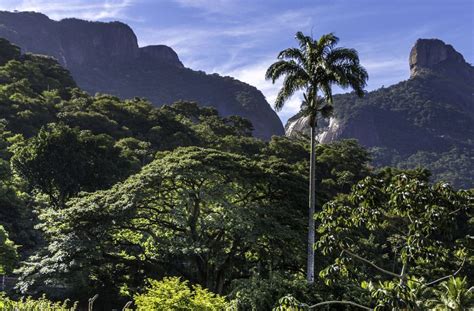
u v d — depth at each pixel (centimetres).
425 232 1453
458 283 1681
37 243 5369
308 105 3130
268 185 3503
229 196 3322
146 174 3341
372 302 2203
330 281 1633
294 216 3359
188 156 3525
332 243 1602
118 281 3422
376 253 4488
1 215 5266
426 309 1631
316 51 3106
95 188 6044
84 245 3091
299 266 3366
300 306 1452
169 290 1628
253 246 3234
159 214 3422
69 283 3120
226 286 3397
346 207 1655
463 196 1570
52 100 10612
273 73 3153
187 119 12256
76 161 5872
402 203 1528
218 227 3122
